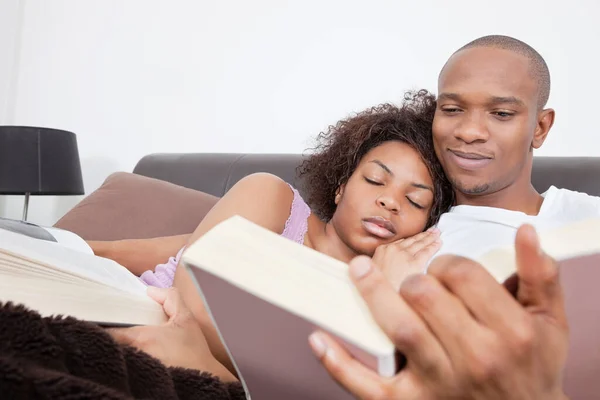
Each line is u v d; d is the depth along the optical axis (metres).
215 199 1.49
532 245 0.30
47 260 0.52
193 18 1.97
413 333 0.31
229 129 1.91
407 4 1.67
